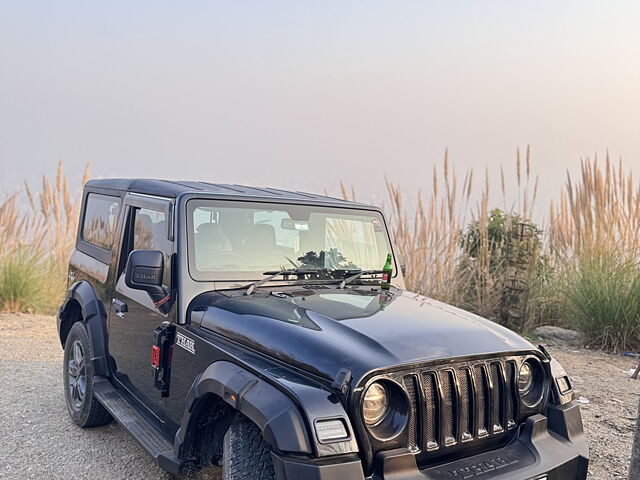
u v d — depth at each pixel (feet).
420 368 9.07
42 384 19.25
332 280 13.28
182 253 11.82
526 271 31.17
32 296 32.30
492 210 33.58
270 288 12.30
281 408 8.31
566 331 29.09
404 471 8.54
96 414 15.03
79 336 15.58
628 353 25.95
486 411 9.79
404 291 13.74
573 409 10.65
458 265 32.89
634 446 10.01
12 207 35.63
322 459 7.98
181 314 11.57
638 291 26.63
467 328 10.62
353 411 8.34
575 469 9.93
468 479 8.85
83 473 13.17
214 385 9.53
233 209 12.66
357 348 9.13
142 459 13.93
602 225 31.99
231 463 9.00
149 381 12.59
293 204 13.47
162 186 13.60
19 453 14.06
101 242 16.28
